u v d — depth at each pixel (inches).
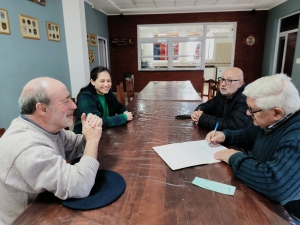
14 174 28.7
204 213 27.0
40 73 128.3
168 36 271.1
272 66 241.8
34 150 28.3
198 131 57.8
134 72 280.7
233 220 25.8
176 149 45.4
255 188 31.0
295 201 34.7
